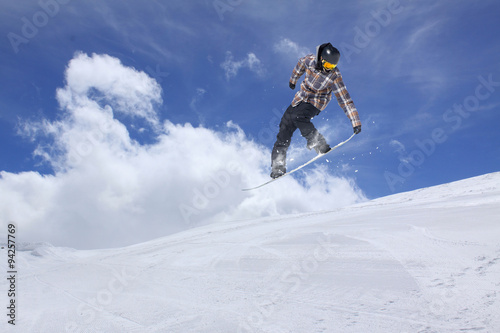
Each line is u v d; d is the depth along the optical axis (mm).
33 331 3514
